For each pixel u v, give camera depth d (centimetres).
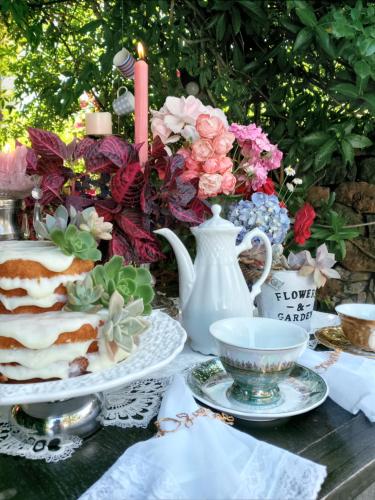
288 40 140
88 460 44
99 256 51
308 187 153
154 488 36
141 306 49
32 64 221
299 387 57
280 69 148
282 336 58
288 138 153
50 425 48
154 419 52
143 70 79
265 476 39
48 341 45
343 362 63
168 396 50
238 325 60
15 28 197
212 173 77
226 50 150
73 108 201
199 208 79
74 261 51
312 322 90
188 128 80
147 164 71
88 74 164
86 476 42
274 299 79
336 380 56
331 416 53
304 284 78
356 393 53
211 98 143
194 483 38
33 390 43
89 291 50
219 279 70
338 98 129
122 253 69
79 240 50
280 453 41
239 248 73
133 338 54
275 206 82
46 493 40
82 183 77
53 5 185
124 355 52
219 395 55
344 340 74
